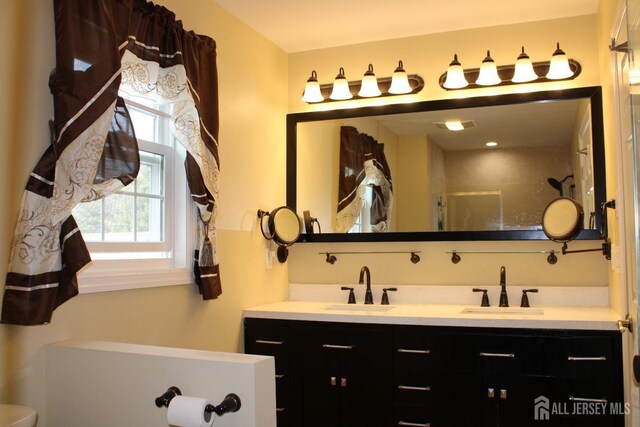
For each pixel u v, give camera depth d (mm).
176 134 2338
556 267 2996
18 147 1696
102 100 1854
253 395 1475
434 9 2947
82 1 1845
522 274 3051
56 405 1750
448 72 3072
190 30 2547
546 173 3008
